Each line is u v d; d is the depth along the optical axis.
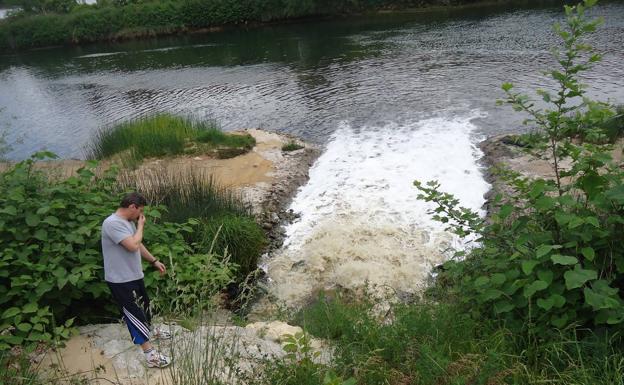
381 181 11.48
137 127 14.99
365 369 4.29
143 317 4.90
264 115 17.58
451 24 31.59
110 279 4.88
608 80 16.92
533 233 4.59
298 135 15.24
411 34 29.84
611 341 4.02
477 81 18.66
